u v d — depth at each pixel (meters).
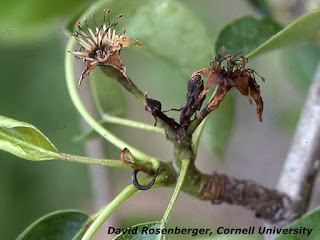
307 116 0.20
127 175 0.34
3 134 0.15
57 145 0.34
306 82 0.28
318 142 0.20
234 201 0.18
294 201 0.19
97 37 0.14
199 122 0.15
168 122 0.15
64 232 0.17
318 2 0.24
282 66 0.30
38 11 0.22
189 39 0.21
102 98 0.21
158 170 0.15
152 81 0.33
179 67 0.21
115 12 0.20
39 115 0.34
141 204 0.34
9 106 0.34
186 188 0.17
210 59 0.21
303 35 0.18
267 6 0.24
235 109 0.23
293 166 0.20
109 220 0.25
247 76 0.14
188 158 0.15
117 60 0.14
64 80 0.34
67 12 0.23
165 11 0.20
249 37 0.19
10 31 0.24
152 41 0.21
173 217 0.30
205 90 0.14
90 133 0.21
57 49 0.34
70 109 0.32
